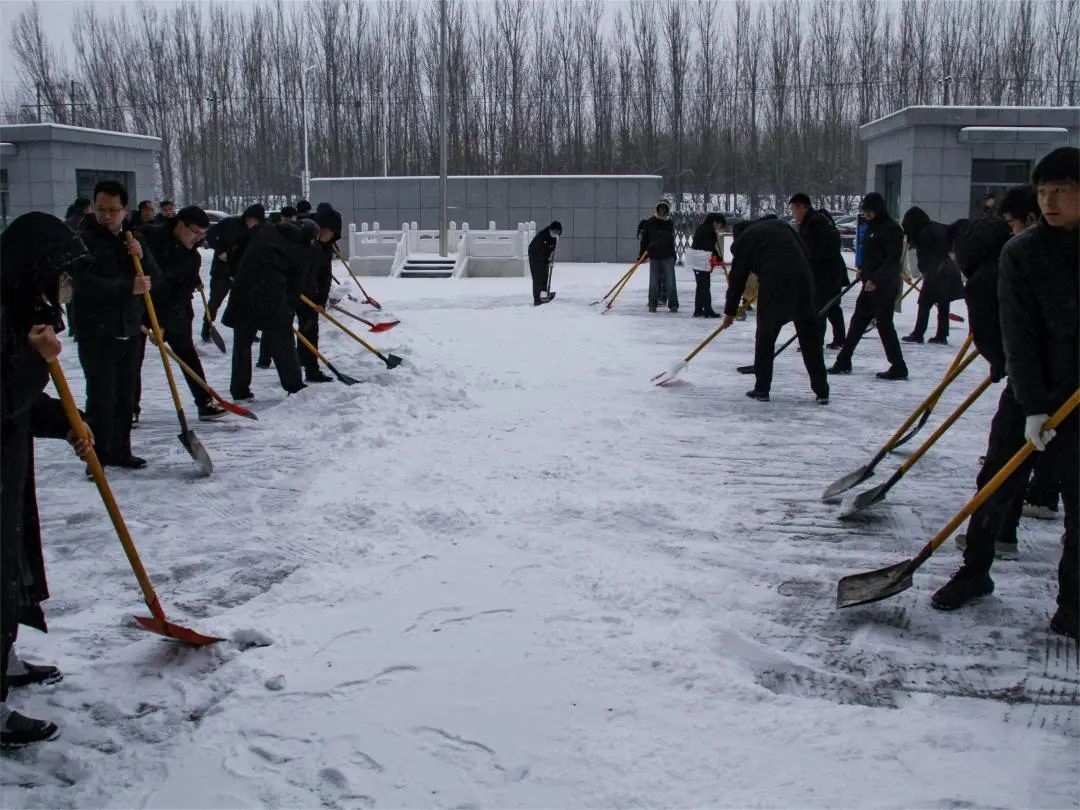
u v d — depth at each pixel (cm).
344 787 301
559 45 5416
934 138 2248
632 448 706
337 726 334
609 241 2902
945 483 627
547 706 345
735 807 287
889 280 984
